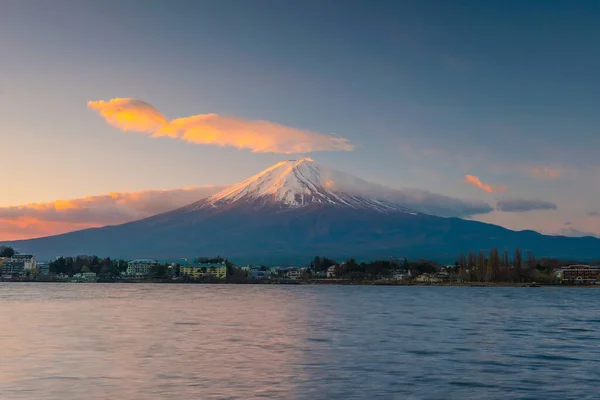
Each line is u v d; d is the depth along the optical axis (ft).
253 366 254.68
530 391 213.05
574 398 203.62
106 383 219.41
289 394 205.05
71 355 280.31
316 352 294.87
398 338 354.95
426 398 202.08
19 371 240.73
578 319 498.69
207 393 205.26
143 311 567.18
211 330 392.27
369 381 226.58
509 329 411.13
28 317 487.20
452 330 402.11
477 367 257.14
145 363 260.01
